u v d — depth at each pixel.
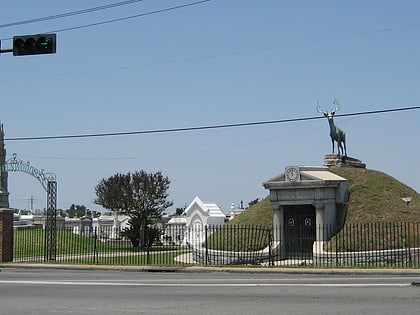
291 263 35.03
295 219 39.59
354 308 14.33
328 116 48.66
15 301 16.80
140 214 70.75
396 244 34.97
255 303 15.59
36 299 17.17
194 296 17.30
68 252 47.66
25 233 54.12
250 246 37.94
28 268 32.97
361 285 19.64
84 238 57.41
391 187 44.16
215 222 65.69
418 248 34.12
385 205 40.88
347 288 18.72
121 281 22.77
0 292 19.20
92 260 38.19
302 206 39.62
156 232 60.06
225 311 14.23
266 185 39.09
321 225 37.75
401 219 38.75
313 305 14.98
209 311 14.27
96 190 75.12
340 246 35.66
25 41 21.08
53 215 40.88
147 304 15.71
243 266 31.53
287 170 38.59
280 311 14.07
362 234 36.59
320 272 27.62
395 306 14.56
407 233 35.75
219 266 31.61
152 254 43.97
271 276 25.83
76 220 86.69
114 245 59.00
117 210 73.31
